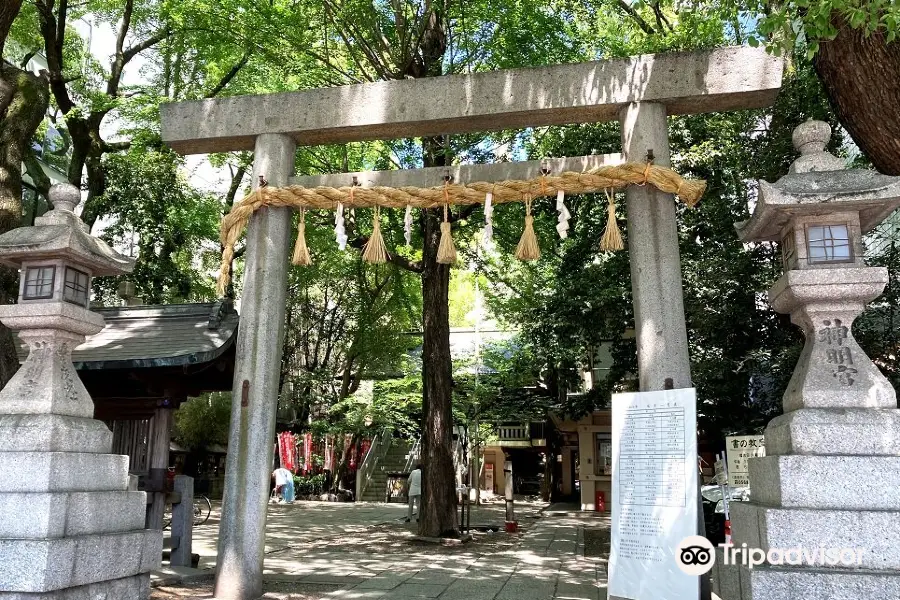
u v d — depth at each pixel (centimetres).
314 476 2356
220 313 885
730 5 596
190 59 1468
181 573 736
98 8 1399
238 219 672
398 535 1222
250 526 615
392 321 2080
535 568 855
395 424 2239
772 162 1076
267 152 675
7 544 412
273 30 1062
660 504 450
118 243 1788
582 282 1230
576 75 628
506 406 2059
